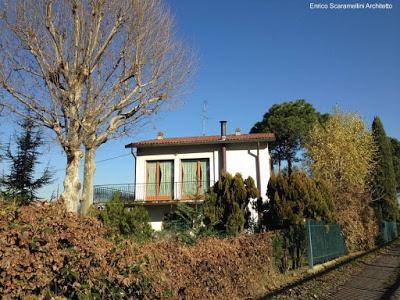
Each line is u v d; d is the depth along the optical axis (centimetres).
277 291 1056
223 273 865
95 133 1402
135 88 1471
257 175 2486
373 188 3734
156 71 1520
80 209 1360
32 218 437
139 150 2655
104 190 2403
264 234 1199
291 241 1424
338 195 2292
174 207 2459
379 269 1541
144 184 2597
